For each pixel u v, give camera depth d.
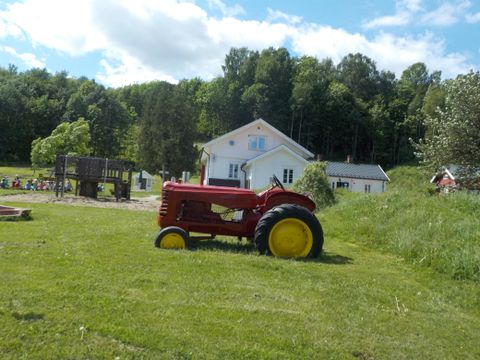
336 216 10.98
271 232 6.77
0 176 40.19
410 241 7.61
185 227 7.33
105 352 3.07
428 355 3.48
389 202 10.69
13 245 6.47
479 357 3.53
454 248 6.82
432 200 10.00
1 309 3.67
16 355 2.96
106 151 75.88
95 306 3.89
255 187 30.25
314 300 4.58
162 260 5.88
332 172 42.16
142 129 53.50
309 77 81.75
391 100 89.44
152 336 3.36
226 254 6.55
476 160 17.70
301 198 7.50
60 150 43.16
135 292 4.39
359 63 97.31
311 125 80.56
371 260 7.20
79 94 79.75
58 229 8.44
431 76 106.00
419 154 19.03
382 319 4.20
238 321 3.80
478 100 17.62
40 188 26.22
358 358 3.34
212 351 3.21
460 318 4.48
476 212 8.65
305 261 6.62
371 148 81.44
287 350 3.33
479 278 5.82
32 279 4.62
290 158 30.56
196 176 57.50
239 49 91.62
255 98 80.56
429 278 6.10
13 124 73.00
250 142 33.03
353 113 80.31
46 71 102.94
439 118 20.95
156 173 52.88
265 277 5.36
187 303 4.16
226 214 7.71
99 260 5.66
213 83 90.81
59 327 3.40
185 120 52.06
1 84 80.31
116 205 17.06
